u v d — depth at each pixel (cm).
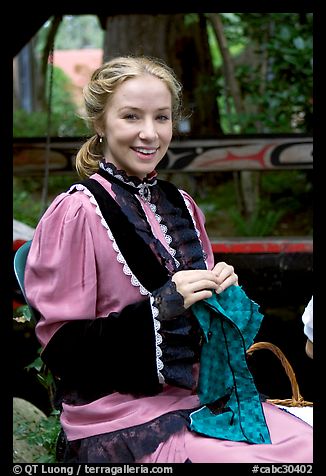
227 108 813
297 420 279
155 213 290
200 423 264
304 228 784
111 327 261
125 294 271
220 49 771
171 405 269
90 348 264
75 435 267
